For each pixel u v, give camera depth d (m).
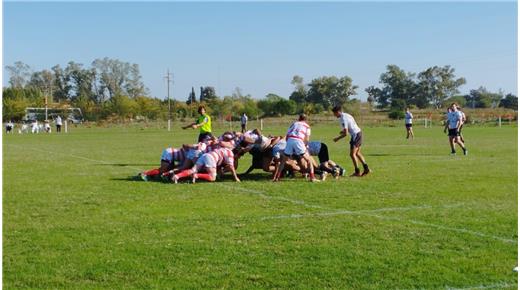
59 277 6.93
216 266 7.31
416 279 6.79
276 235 8.88
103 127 74.44
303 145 15.04
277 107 96.25
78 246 8.29
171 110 101.94
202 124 19.22
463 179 15.52
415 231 9.09
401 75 135.25
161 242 8.48
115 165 20.33
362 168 18.75
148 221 9.98
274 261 7.50
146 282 6.74
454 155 23.81
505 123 70.62
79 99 123.00
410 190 13.48
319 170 15.90
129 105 100.62
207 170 15.15
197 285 6.63
